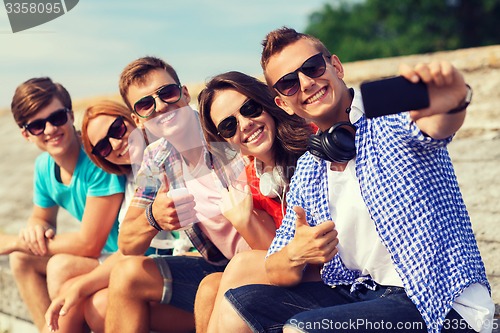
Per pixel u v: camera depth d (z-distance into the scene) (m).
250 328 2.81
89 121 3.71
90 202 3.87
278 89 2.84
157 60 3.59
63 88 4.02
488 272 3.56
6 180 7.42
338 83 2.81
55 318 3.63
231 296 2.84
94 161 3.78
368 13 23.69
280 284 2.86
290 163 3.21
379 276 2.76
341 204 2.80
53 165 4.14
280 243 2.95
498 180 4.44
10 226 6.07
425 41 22.08
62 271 3.82
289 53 2.81
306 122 3.23
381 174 2.65
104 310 3.57
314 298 2.85
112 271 3.39
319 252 2.73
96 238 3.87
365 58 22.92
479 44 22.11
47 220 4.32
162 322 3.45
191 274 3.38
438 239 2.57
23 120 3.98
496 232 3.87
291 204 2.97
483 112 5.38
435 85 2.30
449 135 2.44
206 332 3.12
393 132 2.65
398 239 2.61
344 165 2.80
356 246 2.78
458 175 4.66
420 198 2.60
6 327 4.89
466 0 22.06
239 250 3.29
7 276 4.81
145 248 3.41
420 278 2.56
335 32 24.59
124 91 3.57
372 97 2.30
